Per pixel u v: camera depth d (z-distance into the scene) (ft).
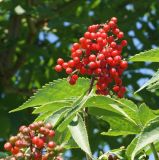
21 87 41.91
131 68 35.99
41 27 40.04
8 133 36.52
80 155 35.58
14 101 37.81
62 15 37.58
